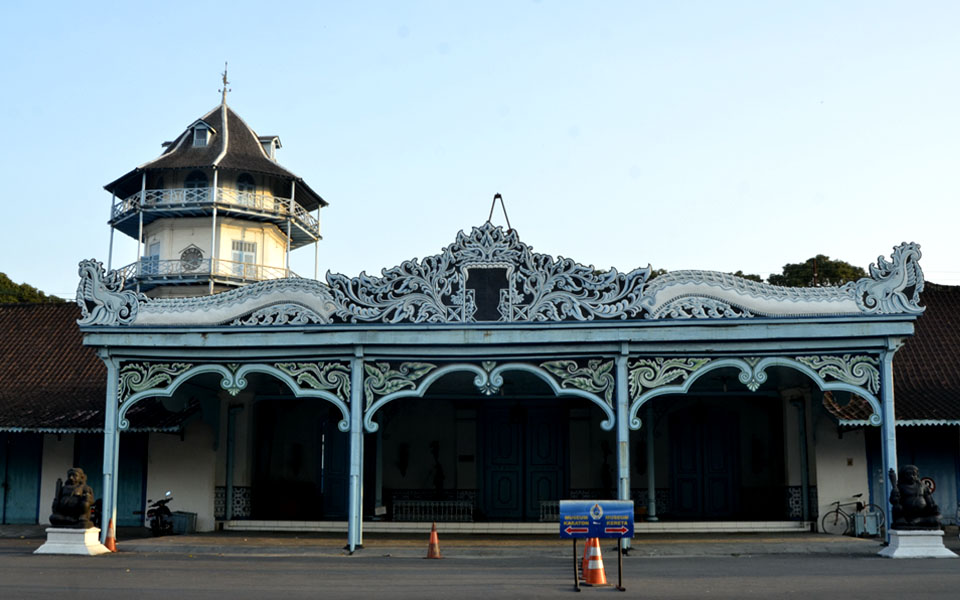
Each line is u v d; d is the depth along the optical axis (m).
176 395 20.42
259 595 11.66
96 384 24.33
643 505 24.05
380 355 17.72
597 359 17.48
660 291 17.31
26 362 25.56
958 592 11.79
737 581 13.09
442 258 17.67
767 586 12.49
